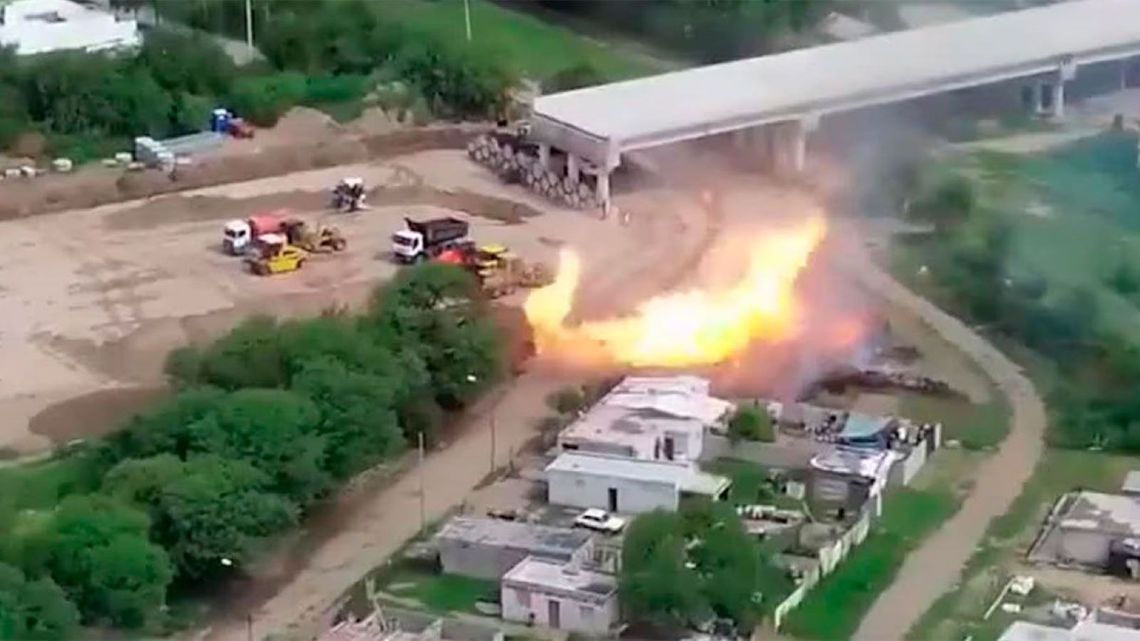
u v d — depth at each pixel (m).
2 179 119.12
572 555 76.19
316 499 80.75
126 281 105.25
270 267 105.69
